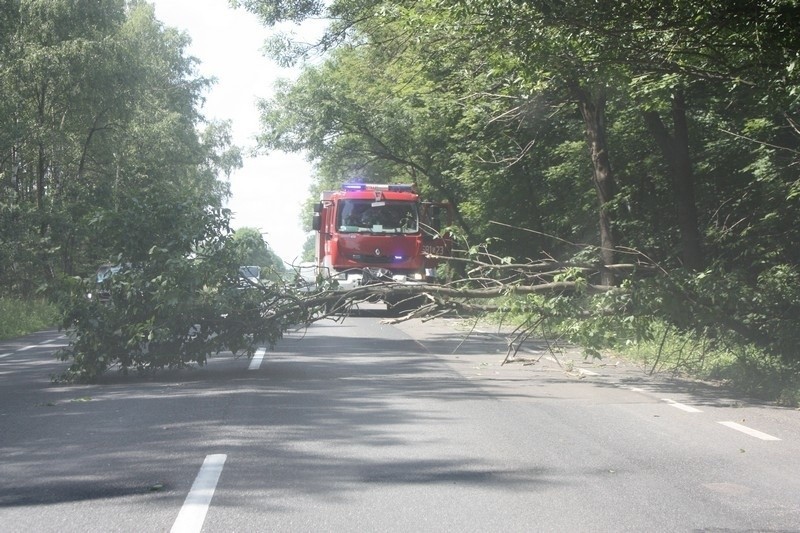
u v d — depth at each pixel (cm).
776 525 560
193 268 1269
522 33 1174
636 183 2364
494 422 929
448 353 1714
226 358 1617
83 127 4400
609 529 552
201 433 862
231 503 608
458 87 2334
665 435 862
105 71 4091
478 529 551
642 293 1255
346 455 762
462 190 3497
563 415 978
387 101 3478
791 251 1939
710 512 589
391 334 2219
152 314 1279
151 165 4556
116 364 1320
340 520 570
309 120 3734
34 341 2322
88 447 800
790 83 1172
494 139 2755
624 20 1145
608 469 714
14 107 3991
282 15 2297
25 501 620
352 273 2762
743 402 1091
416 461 740
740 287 1279
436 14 1223
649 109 1550
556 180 2698
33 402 1088
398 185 2891
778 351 1253
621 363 1546
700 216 2150
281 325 1365
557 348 1781
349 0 2244
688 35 1177
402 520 570
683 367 1432
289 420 937
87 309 1266
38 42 4078
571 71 1272
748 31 1117
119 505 606
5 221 3553
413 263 2808
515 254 3116
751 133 1866
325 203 2964
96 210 1302
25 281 3703
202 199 1341
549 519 572
